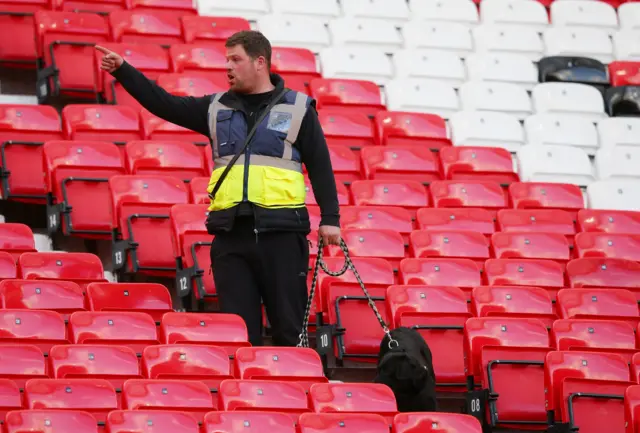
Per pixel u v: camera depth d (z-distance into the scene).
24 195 37.56
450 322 32.72
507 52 53.09
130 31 47.22
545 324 33.75
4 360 26.27
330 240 28.28
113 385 26.31
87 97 44.59
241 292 28.88
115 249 35.47
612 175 46.72
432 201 41.16
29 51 45.09
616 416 30.17
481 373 31.23
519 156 45.78
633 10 56.28
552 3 56.50
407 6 54.06
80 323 28.66
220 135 28.39
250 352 27.80
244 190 28.16
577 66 52.34
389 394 26.98
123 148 39.91
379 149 42.94
